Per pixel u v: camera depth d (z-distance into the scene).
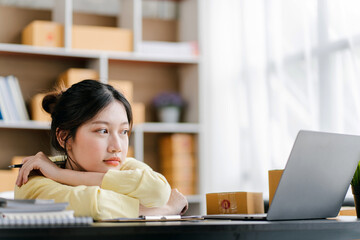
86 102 1.48
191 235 1.06
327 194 1.42
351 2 2.90
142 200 1.44
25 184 1.47
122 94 1.55
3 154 3.95
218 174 4.11
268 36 3.59
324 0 3.09
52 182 1.43
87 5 4.23
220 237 1.08
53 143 1.57
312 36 3.18
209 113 4.27
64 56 3.93
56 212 1.11
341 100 2.91
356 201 1.54
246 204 1.63
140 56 4.05
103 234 0.99
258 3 3.77
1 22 4.02
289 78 3.38
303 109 3.23
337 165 1.41
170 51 4.14
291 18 3.39
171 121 4.17
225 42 4.14
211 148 4.21
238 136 3.96
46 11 4.11
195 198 4.03
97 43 3.94
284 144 3.38
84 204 1.32
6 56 3.98
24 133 4.00
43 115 3.73
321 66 3.08
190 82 4.32
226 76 4.12
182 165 4.06
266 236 1.13
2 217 1.09
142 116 4.00
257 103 3.72
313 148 1.32
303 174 1.32
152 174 1.48
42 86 4.07
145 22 4.46
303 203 1.36
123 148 1.52
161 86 4.47
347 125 2.85
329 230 1.23
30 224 0.99
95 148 1.48
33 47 3.77
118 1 4.30
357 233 1.27
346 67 2.90
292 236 1.17
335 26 3.00
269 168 3.52
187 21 4.42
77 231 0.97
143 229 1.01
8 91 3.68
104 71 3.91
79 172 1.46
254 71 3.77
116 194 1.39
